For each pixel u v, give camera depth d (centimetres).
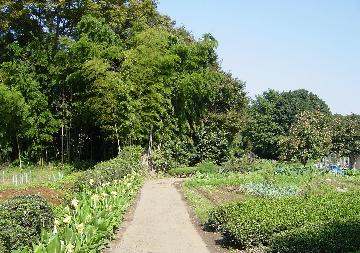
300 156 2589
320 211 1221
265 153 5831
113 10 3628
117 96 2939
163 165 3173
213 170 3116
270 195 2027
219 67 4047
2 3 3344
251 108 5938
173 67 3191
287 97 6212
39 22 3594
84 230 917
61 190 1938
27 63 3206
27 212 999
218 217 1254
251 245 1071
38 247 732
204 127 3600
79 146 3478
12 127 3125
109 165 1992
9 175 2816
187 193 2084
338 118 3619
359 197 1549
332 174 2928
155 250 1096
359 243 927
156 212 1617
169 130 3259
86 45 3045
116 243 1152
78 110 3209
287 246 935
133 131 3003
